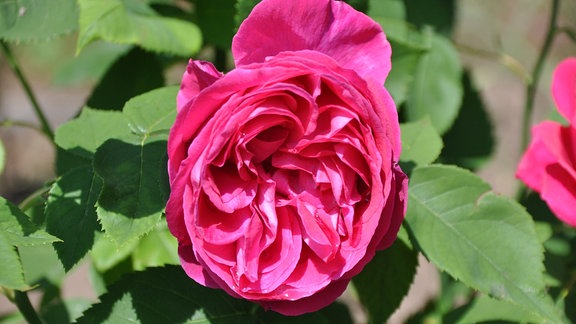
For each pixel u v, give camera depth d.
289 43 0.45
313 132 0.44
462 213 0.50
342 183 0.44
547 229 0.60
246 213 0.45
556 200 0.53
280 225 0.46
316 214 0.45
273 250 0.46
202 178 0.42
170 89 0.51
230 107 0.43
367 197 0.45
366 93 0.44
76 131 0.52
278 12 0.45
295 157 0.45
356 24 0.45
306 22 0.45
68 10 0.54
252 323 0.51
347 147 0.44
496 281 0.49
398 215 0.45
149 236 0.59
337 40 0.46
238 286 0.44
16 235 0.45
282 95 0.44
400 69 0.59
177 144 0.43
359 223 0.45
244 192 0.45
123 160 0.48
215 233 0.44
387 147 0.43
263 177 0.45
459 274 0.49
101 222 0.46
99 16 0.52
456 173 0.51
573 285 0.58
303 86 0.44
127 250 0.59
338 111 0.44
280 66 0.43
